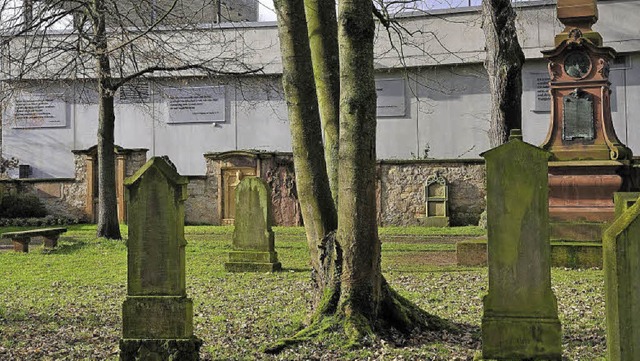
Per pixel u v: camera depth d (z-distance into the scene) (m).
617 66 28.41
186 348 6.38
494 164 6.08
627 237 4.73
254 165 27.12
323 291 7.95
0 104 20.02
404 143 30.44
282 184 26.88
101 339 8.30
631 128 28.20
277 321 9.04
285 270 14.21
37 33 18.11
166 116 31.75
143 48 23.75
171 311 6.41
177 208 6.43
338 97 8.70
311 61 8.53
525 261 6.04
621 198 8.14
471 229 24.02
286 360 7.00
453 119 30.08
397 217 26.22
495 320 6.09
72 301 10.91
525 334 6.03
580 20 14.73
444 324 8.35
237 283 12.48
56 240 18.09
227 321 9.13
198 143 31.67
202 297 11.07
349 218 7.70
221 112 31.55
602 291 10.81
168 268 6.44
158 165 6.43
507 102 18.59
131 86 22.91
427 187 25.91
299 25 8.42
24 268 14.87
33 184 28.02
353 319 7.56
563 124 14.42
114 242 19.02
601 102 14.23
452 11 29.67
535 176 6.02
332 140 8.61
